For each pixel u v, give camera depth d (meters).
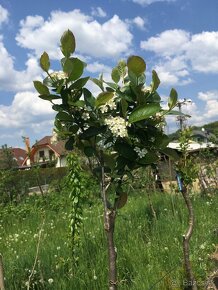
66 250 1.26
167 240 1.36
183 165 1.02
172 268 1.09
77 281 1.06
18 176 3.26
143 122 0.66
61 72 0.61
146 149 0.66
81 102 0.62
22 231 1.89
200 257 1.20
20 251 1.38
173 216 1.69
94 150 0.66
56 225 1.88
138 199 2.18
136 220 1.65
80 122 0.64
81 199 1.26
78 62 0.61
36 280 1.08
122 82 0.69
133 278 1.11
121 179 0.68
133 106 0.67
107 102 0.64
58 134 0.66
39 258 1.17
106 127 0.64
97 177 0.68
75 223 1.25
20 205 2.63
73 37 0.62
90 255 1.22
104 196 0.67
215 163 2.43
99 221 1.71
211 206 1.96
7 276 1.08
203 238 1.38
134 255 1.22
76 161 1.23
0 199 2.96
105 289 1.03
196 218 1.66
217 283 1.07
